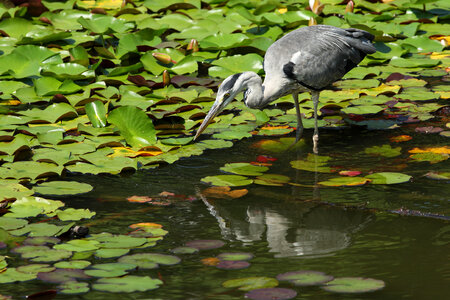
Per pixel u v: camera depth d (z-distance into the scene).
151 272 7.02
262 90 11.74
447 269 7.02
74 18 17.41
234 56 14.83
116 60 15.33
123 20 16.61
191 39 16.00
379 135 11.76
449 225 8.18
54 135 11.16
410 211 8.63
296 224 8.37
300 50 11.74
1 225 8.07
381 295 6.50
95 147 10.87
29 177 9.48
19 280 6.62
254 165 10.45
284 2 19.09
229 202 9.11
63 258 7.19
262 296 6.41
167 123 12.15
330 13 17.86
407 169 10.13
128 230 8.12
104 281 6.61
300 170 10.23
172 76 14.31
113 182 9.85
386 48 15.60
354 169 10.22
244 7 18.39
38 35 15.87
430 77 14.52
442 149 10.90
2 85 13.67
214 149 11.33
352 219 8.47
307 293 6.52
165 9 18.39
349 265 7.17
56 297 6.55
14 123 11.62
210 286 6.70
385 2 18.59
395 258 7.33
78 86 13.25
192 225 8.35
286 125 12.40
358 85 13.80
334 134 11.93
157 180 9.92
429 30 16.98
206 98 13.05
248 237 7.98
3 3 17.70
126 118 11.31
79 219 8.31
